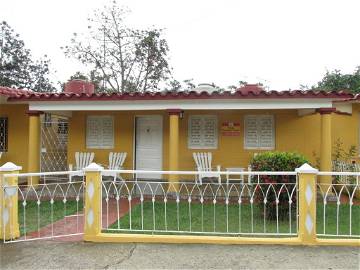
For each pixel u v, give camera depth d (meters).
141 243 5.20
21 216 7.22
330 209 7.73
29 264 4.48
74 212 7.59
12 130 11.78
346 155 11.00
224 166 11.14
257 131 11.11
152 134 11.70
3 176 5.46
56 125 12.43
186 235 5.34
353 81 22.89
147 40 25.23
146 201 8.85
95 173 5.35
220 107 9.32
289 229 5.84
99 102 9.66
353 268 4.24
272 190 6.30
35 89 31.17
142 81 25.66
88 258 4.65
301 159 6.34
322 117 9.09
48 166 12.15
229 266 4.34
